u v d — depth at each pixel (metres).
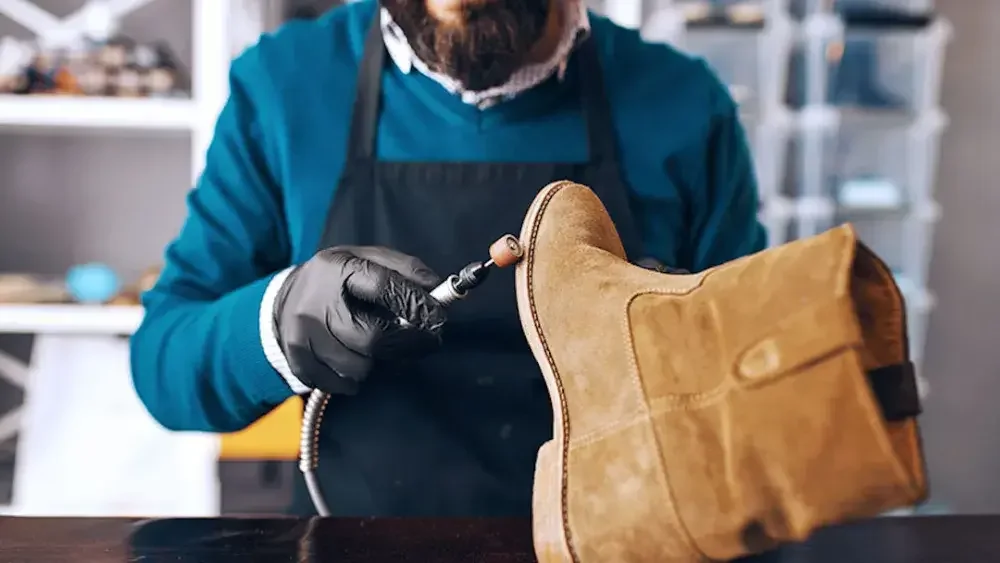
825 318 0.37
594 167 0.77
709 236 0.83
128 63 1.48
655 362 0.42
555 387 0.46
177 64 1.64
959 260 1.89
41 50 1.49
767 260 0.41
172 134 1.62
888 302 0.39
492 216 0.76
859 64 1.58
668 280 0.45
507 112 0.78
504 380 0.77
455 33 0.68
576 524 0.44
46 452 1.51
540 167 0.76
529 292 0.48
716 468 0.39
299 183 0.77
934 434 1.92
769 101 1.54
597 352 0.44
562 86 0.80
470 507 0.77
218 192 0.80
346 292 0.60
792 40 1.57
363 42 0.81
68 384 1.53
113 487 1.51
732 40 1.55
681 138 0.80
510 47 0.69
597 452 0.44
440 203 0.76
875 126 1.61
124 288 1.55
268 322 0.64
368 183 0.76
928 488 0.37
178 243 0.81
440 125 0.78
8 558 0.52
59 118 1.43
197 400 0.71
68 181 1.66
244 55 0.83
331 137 0.78
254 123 0.80
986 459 1.92
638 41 0.86
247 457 1.32
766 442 0.38
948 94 1.86
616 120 0.80
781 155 1.56
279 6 1.51
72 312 1.44
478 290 0.76
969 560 0.54
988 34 1.85
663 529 0.40
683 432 0.40
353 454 0.77
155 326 0.77
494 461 0.77
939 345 1.91
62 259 1.67
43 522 0.59
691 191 0.82
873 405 0.36
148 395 0.75
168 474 1.52
